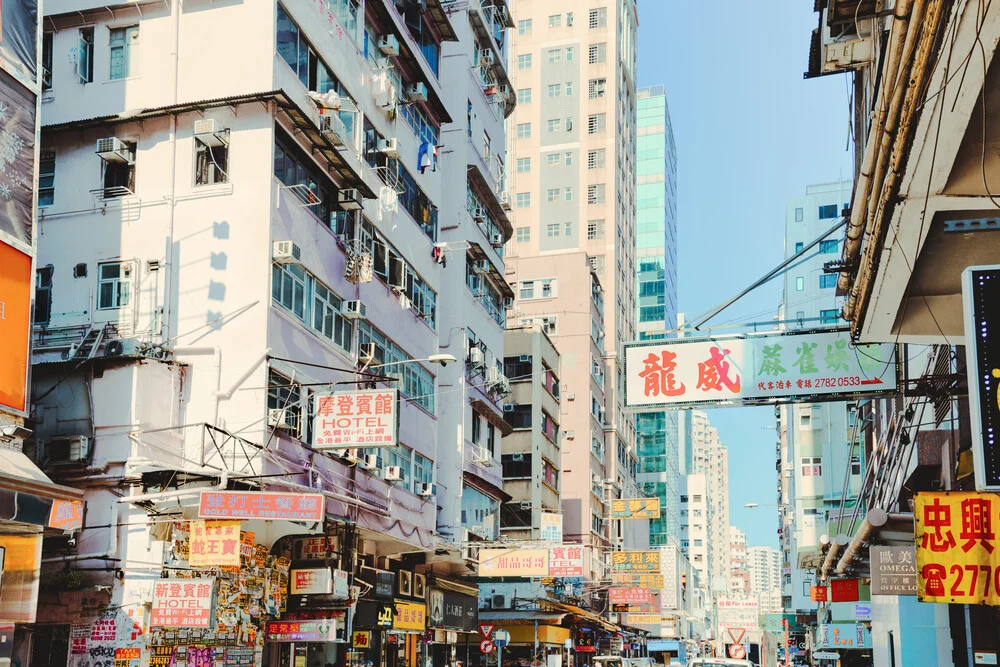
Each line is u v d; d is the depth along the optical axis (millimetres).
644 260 106250
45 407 17859
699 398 15000
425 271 27734
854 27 10711
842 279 12938
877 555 15055
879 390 14477
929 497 10758
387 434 17391
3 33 14781
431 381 28016
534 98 74188
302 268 20078
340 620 20406
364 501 22156
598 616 50156
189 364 18641
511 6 76062
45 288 19562
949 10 6500
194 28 19766
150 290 19078
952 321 11469
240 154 19219
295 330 19609
